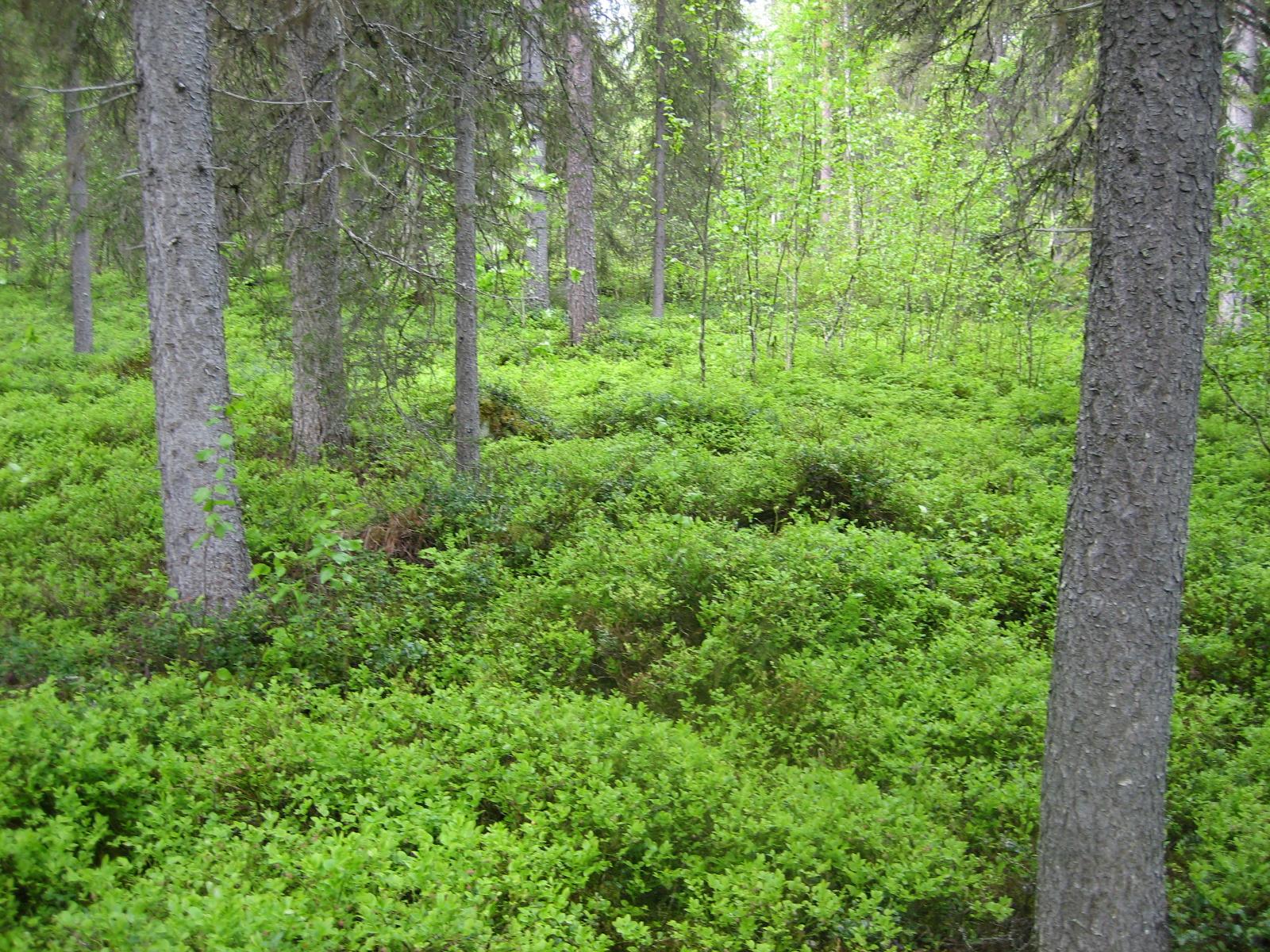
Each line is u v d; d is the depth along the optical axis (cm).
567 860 426
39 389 1391
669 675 639
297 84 909
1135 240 394
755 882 416
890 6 833
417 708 546
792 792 501
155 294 689
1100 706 409
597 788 480
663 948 414
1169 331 392
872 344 1870
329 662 638
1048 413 1339
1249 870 446
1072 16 771
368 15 897
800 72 1522
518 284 1430
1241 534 867
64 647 598
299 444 1059
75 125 857
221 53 917
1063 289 1460
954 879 446
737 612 690
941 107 1595
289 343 955
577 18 1069
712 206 1886
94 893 359
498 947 357
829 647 685
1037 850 485
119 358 1598
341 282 888
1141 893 412
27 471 963
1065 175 766
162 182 678
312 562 727
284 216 904
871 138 1644
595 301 2011
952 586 796
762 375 1560
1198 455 1102
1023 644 722
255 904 345
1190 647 688
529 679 636
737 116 1552
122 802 434
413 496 911
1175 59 386
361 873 380
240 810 452
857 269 1794
